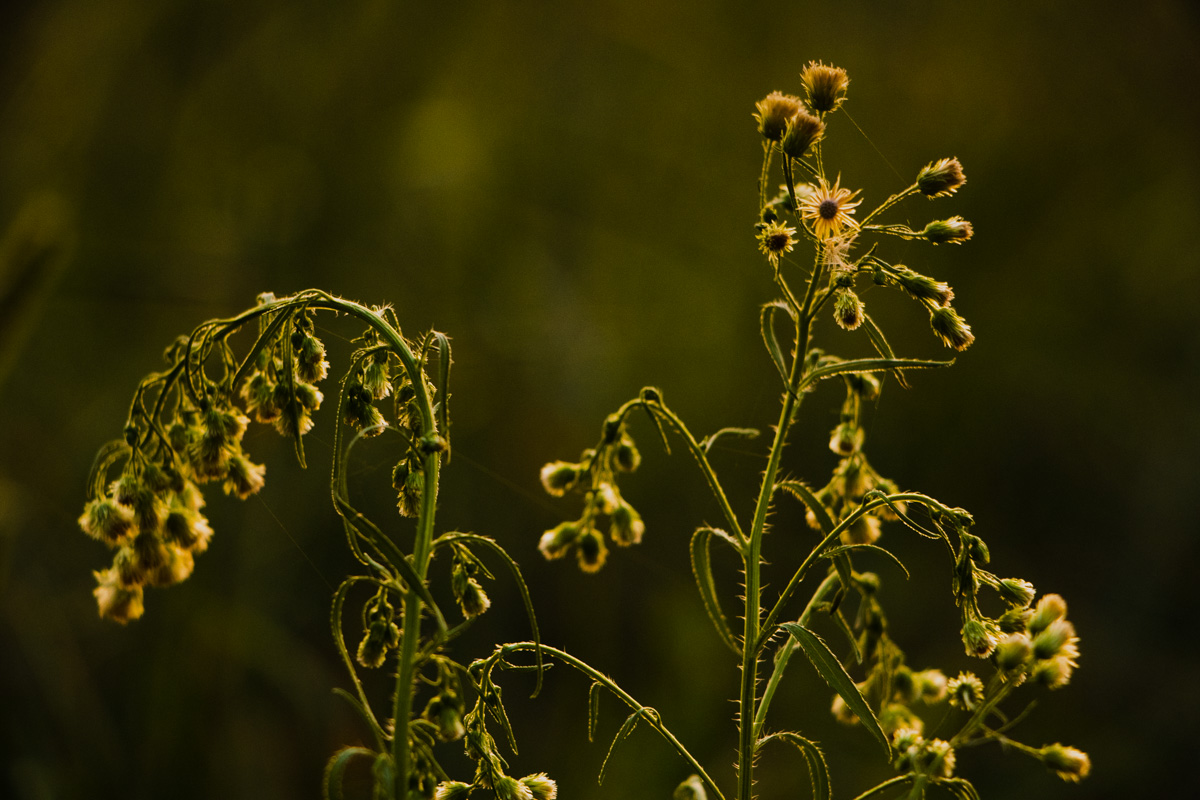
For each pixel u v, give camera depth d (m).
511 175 6.35
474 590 1.44
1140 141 6.70
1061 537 5.57
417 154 6.44
